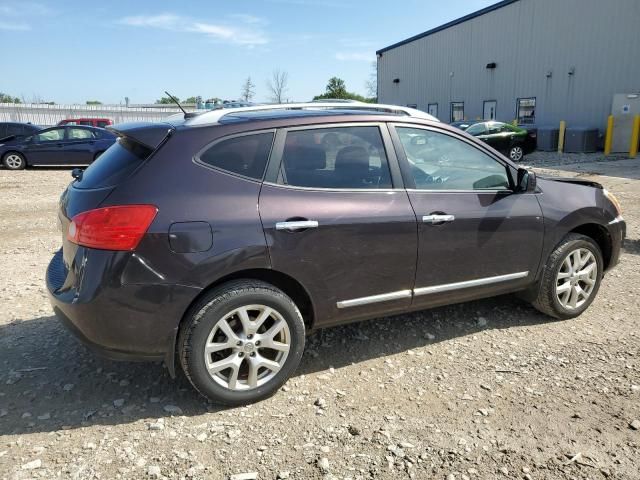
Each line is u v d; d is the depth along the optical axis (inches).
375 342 159.6
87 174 132.4
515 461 106.0
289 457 107.6
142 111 1740.9
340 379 138.7
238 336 124.0
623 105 805.9
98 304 112.4
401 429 116.6
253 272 126.0
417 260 142.2
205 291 121.1
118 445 110.7
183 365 120.4
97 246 112.6
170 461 106.0
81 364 146.1
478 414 122.1
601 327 168.1
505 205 155.5
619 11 836.0
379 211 135.6
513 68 1069.1
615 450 109.0
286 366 129.6
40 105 1647.4
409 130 147.0
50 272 137.1
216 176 121.6
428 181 147.0
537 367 143.3
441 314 179.6
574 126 938.1
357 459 106.9
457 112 1268.5
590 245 172.1
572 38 925.2
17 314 180.1
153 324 115.9
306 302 135.7
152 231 113.2
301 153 131.8
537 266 164.1
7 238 291.9
